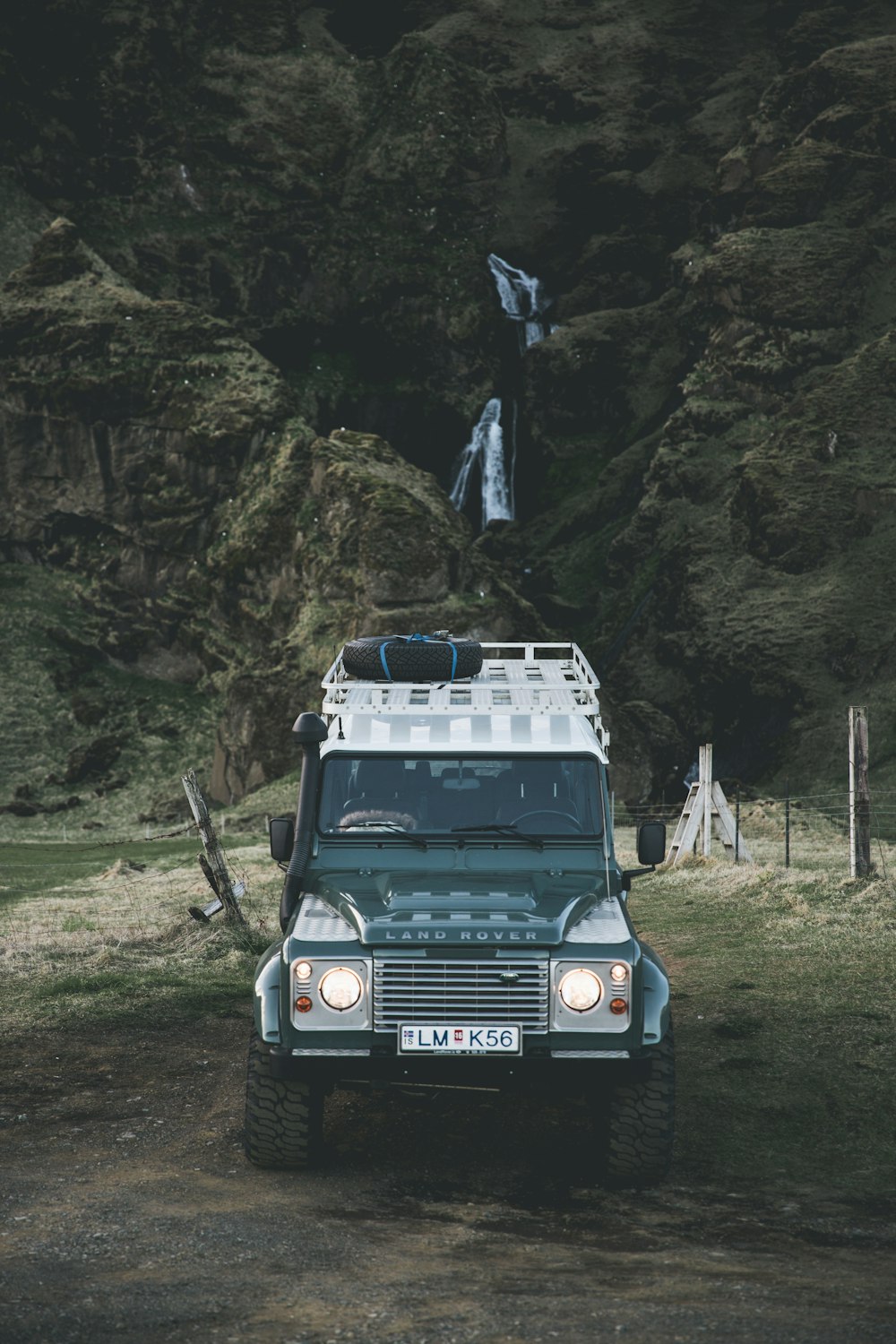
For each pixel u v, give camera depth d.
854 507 74.50
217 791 69.38
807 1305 5.01
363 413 99.88
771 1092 9.04
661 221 109.56
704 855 23.19
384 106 108.81
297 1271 5.45
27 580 86.25
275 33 109.38
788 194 90.62
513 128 115.56
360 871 7.75
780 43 114.44
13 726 76.06
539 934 6.86
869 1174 7.50
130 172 100.06
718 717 73.56
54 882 32.22
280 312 100.31
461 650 9.01
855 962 12.68
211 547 81.06
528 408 103.94
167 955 14.91
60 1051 10.64
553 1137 8.04
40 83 98.69
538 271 110.56
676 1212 6.71
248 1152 7.27
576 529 95.19
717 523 79.94
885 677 67.38
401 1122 8.30
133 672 82.31
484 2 121.25
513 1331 4.61
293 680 68.75
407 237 105.00
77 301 87.31
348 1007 6.86
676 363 100.62
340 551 72.81
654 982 7.08
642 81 116.38
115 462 83.81
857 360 80.12
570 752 7.95
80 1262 5.51
